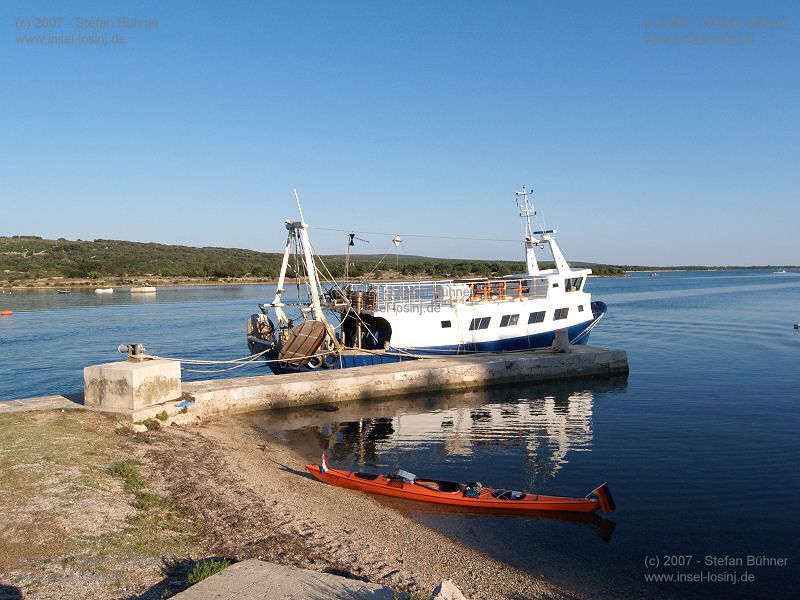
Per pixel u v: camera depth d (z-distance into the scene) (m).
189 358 49.34
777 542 15.92
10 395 36.03
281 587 10.63
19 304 101.12
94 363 46.22
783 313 84.94
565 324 44.06
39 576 11.26
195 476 18.45
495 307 41.28
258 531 14.70
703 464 22.14
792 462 22.23
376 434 27.41
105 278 159.88
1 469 16.52
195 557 12.77
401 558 14.23
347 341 41.34
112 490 16.02
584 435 26.59
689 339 58.72
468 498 18.06
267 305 38.34
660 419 29.02
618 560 14.88
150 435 22.75
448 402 33.59
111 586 11.11
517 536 16.16
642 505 18.38
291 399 31.73
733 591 13.52
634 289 163.38
